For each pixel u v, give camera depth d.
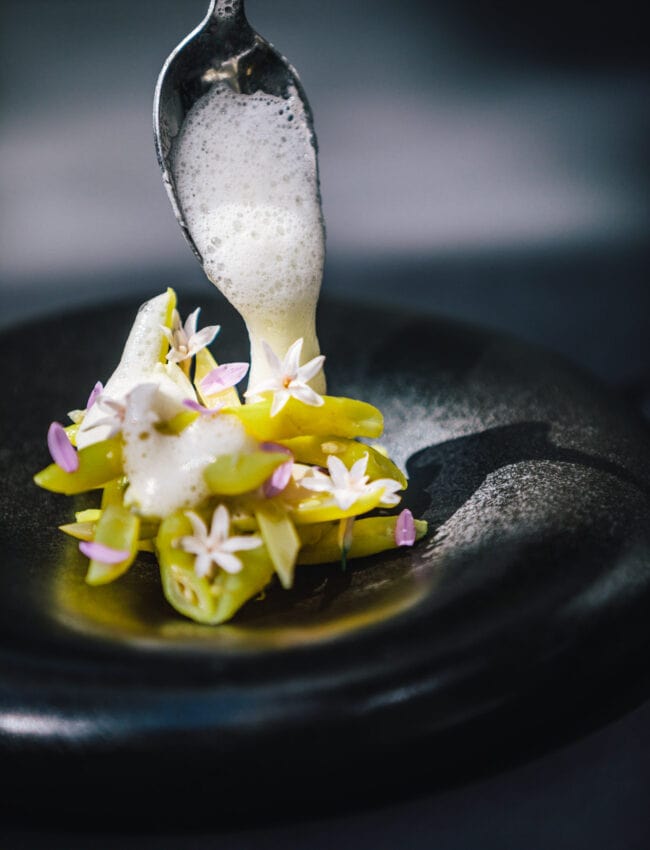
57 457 0.26
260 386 0.27
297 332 0.30
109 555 0.25
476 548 0.26
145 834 0.22
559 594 0.24
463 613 0.24
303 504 0.26
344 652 0.23
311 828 0.22
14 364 0.35
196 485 0.25
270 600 0.26
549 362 0.35
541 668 0.23
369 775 0.22
